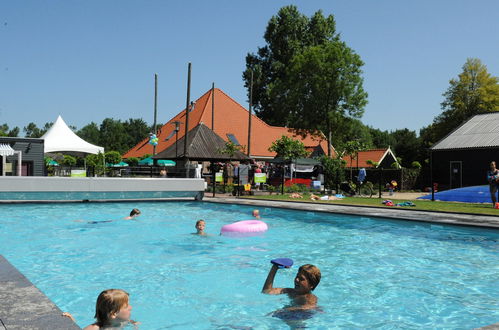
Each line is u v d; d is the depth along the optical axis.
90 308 4.55
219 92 48.84
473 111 55.94
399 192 29.25
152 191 17.20
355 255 7.48
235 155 27.55
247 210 14.48
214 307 4.63
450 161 30.52
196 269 6.41
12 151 24.88
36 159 26.52
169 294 5.12
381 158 54.12
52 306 3.12
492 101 54.97
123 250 7.84
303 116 45.31
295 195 19.84
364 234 9.67
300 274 4.71
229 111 47.19
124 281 5.72
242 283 5.62
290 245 8.36
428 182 31.58
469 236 9.30
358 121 46.62
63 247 8.07
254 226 9.79
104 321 3.31
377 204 15.46
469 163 29.39
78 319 4.20
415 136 89.75
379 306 4.66
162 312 4.46
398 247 8.12
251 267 6.56
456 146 29.84
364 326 4.02
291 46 60.75
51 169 28.97
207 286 5.48
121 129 136.62
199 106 47.72
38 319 2.84
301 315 4.35
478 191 18.05
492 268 6.48
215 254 7.52
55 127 31.89
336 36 63.56
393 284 5.60
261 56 66.69
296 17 63.56
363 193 23.08
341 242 8.70
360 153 56.50
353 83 44.16
